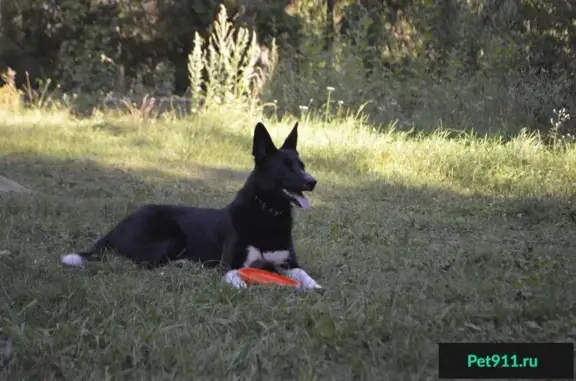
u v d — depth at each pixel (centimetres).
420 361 415
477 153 1242
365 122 1476
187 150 1213
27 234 720
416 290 571
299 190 605
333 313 488
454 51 1619
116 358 413
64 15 1650
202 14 1695
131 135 1322
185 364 400
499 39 1639
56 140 1252
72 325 455
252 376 392
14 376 388
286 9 1766
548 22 1708
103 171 1080
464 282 588
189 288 562
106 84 1661
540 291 544
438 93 1560
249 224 612
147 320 479
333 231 781
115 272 605
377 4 1805
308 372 394
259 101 1538
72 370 400
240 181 1071
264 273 588
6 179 952
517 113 1502
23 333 439
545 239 791
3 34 1661
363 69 1608
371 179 1109
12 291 528
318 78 1576
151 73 1748
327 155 1226
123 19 1691
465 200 998
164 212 666
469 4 1744
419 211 939
